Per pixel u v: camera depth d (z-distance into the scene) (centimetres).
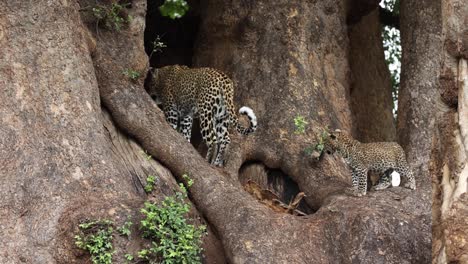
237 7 1867
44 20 1364
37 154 1288
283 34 1830
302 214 1554
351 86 2012
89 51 1464
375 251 1290
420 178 1617
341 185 1595
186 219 1304
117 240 1225
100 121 1375
